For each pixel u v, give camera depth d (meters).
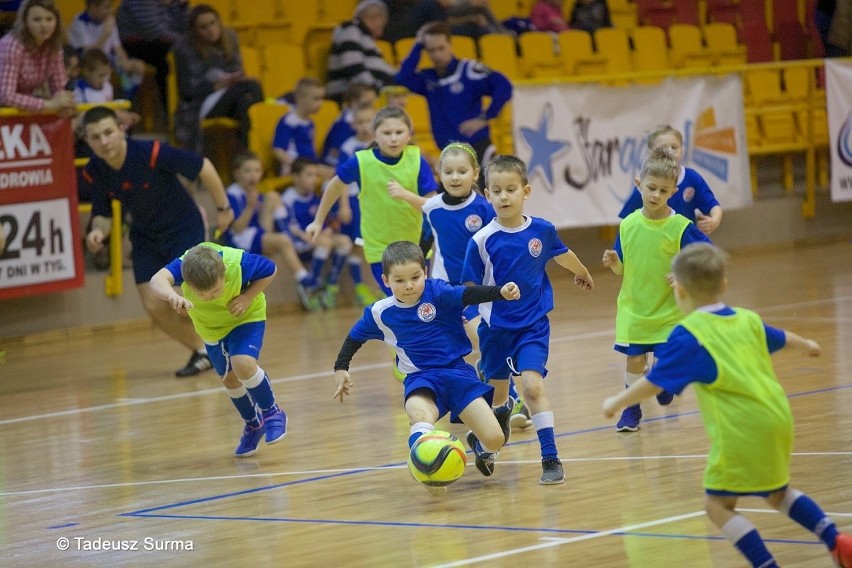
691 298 7.02
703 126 26.00
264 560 7.85
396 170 14.53
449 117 20.89
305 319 22.03
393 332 9.60
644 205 11.40
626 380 11.64
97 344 20.36
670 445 10.70
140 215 15.86
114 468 11.26
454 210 12.42
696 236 11.23
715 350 6.75
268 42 26.22
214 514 9.25
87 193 21.62
